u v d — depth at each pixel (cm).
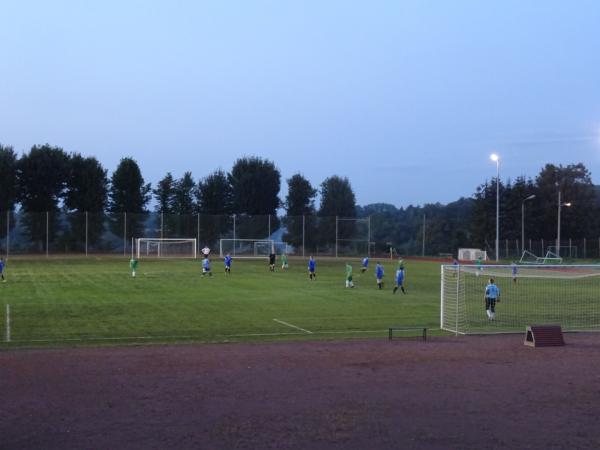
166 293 3014
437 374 1295
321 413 999
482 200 9244
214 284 3572
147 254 7012
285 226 7825
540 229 9131
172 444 846
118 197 8544
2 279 3625
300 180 9875
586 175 9756
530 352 1572
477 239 9231
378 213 15100
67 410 1009
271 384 1193
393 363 1407
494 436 891
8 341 1712
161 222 7406
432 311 2519
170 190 9319
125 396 1096
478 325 2192
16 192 7731
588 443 864
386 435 891
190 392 1129
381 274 3472
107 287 3259
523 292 3475
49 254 6875
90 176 8200
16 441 856
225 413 997
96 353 1498
